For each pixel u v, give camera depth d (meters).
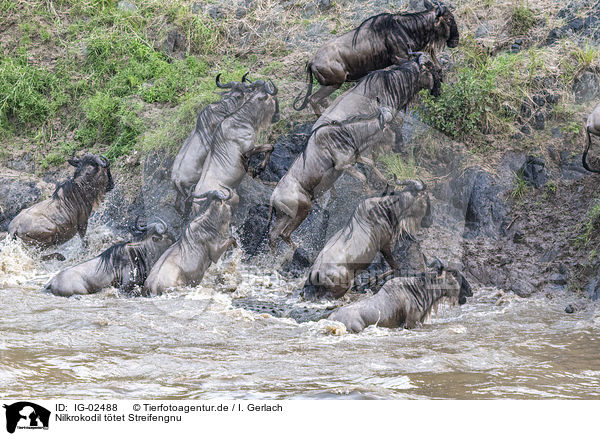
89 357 15.70
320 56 24.22
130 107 32.59
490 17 32.56
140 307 19.83
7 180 31.03
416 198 17.39
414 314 18.69
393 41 24.17
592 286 22.06
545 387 13.91
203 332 17.78
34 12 38.16
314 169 16.38
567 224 24.45
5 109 34.12
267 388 13.69
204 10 37.34
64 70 35.34
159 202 21.73
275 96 17.75
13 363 15.09
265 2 37.28
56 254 26.73
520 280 22.80
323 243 17.52
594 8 31.56
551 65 28.91
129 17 37.06
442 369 15.00
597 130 23.39
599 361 15.78
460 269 19.75
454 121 26.56
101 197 27.91
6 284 23.58
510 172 26.02
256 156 17.20
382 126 16.47
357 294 18.97
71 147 32.62
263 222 17.22
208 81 32.41
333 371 14.82
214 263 19.14
